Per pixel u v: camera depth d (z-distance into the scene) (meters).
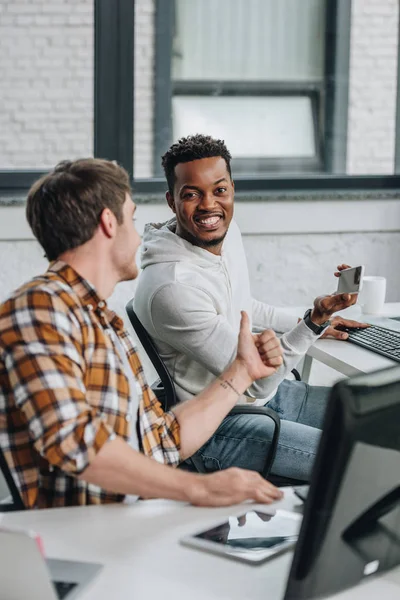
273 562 1.20
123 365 1.51
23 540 1.02
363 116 4.21
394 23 4.18
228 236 2.47
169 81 4.05
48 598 1.05
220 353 2.12
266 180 4.00
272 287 3.93
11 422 1.40
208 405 1.68
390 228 3.96
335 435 0.98
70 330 1.39
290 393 2.54
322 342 2.44
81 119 4.16
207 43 4.05
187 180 2.21
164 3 3.99
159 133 4.08
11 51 4.05
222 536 1.27
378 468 1.03
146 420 1.57
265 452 2.12
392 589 1.12
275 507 1.39
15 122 4.11
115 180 1.49
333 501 1.00
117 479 1.34
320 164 4.21
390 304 2.92
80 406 1.33
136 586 1.13
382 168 4.27
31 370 1.32
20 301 1.38
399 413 1.03
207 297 2.19
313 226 3.89
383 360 2.23
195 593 1.12
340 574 1.06
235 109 4.12
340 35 4.13
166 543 1.25
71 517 1.34
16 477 1.42
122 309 3.81
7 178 3.88
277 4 4.07
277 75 4.12
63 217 1.46
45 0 4.04
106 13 3.78
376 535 1.08
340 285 2.27
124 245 1.51
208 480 1.40
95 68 3.81
